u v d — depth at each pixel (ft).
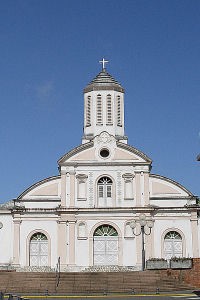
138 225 177.58
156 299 108.99
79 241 177.68
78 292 127.95
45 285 133.39
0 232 180.45
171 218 179.42
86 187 181.78
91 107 197.26
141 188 181.06
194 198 180.75
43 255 178.40
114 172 182.60
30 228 180.14
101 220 179.01
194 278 135.33
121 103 197.88
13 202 184.65
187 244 177.47
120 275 138.21
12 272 143.02
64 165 182.91
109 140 184.96
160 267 143.54
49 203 182.29
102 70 204.23
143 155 182.80
